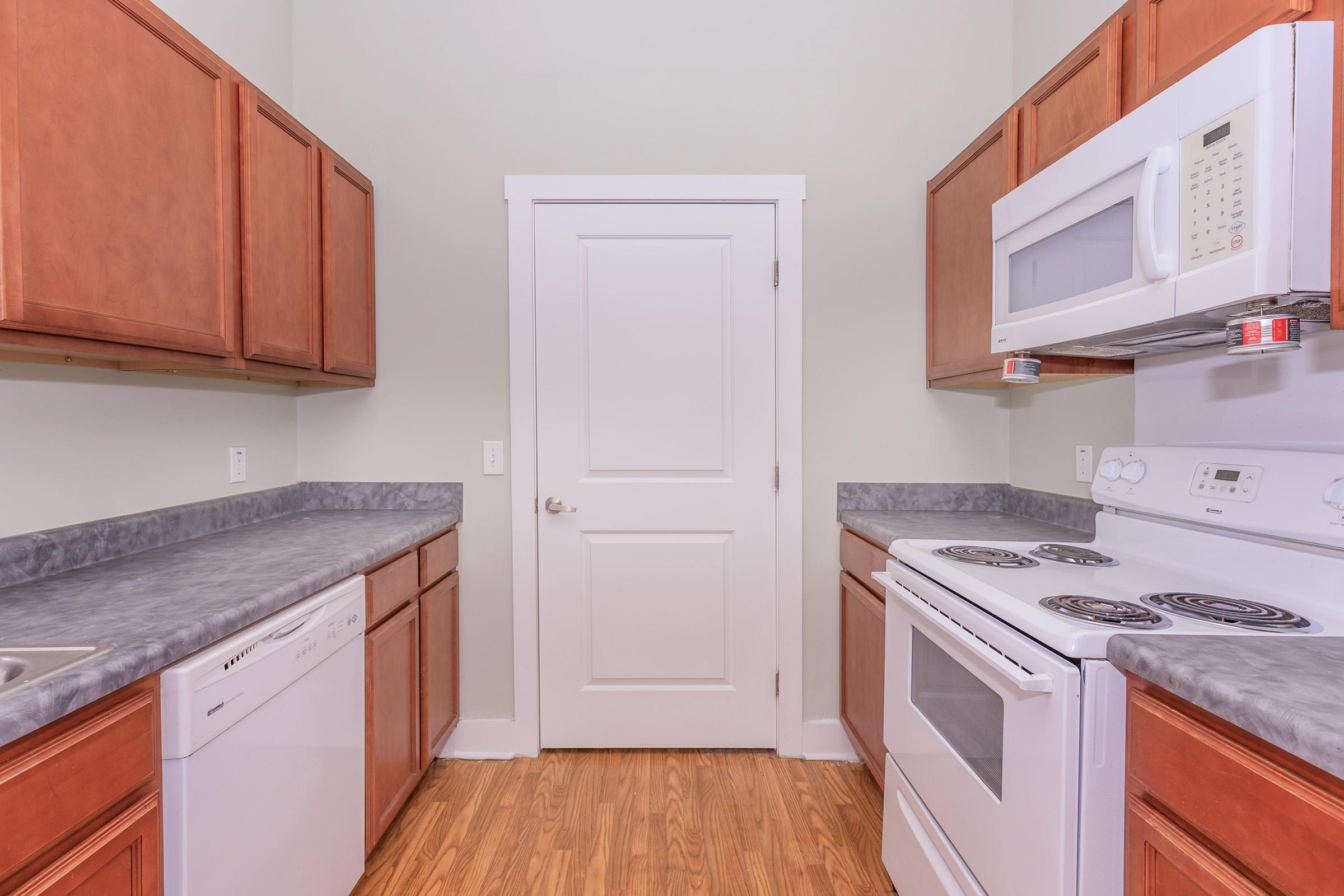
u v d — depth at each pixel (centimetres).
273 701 108
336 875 130
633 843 167
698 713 214
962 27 209
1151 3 112
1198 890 70
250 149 139
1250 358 121
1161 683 75
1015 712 96
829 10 209
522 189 208
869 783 196
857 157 210
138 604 101
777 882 153
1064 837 85
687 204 210
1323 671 70
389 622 159
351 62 208
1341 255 80
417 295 209
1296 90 81
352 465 210
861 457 213
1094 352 140
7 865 65
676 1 208
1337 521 94
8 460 118
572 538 212
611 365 211
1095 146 112
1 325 88
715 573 213
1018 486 207
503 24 208
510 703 213
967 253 180
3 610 97
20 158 89
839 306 212
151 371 149
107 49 104
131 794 81
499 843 167
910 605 132
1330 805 56
